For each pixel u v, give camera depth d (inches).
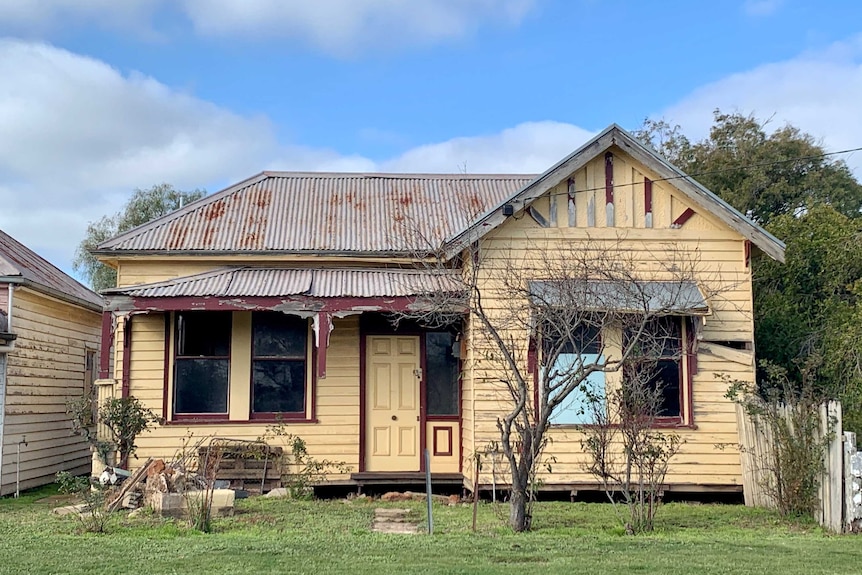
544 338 531.8
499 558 338.0
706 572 311.7
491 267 551.2
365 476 580.7
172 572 308.2
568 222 562.3
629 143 563.8
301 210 667.4
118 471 535.2
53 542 379.2
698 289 544.4
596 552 355.6
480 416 546.3
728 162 1346.0
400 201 687.7
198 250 600.4
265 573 306.0
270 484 575.5
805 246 785.6
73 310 751.7
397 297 544.4
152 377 589.6
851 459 423.2
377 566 318.7
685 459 549.0
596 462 476.7
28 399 639.1
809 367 482.9
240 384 596.7
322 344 541.0
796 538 405.1
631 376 471.5
